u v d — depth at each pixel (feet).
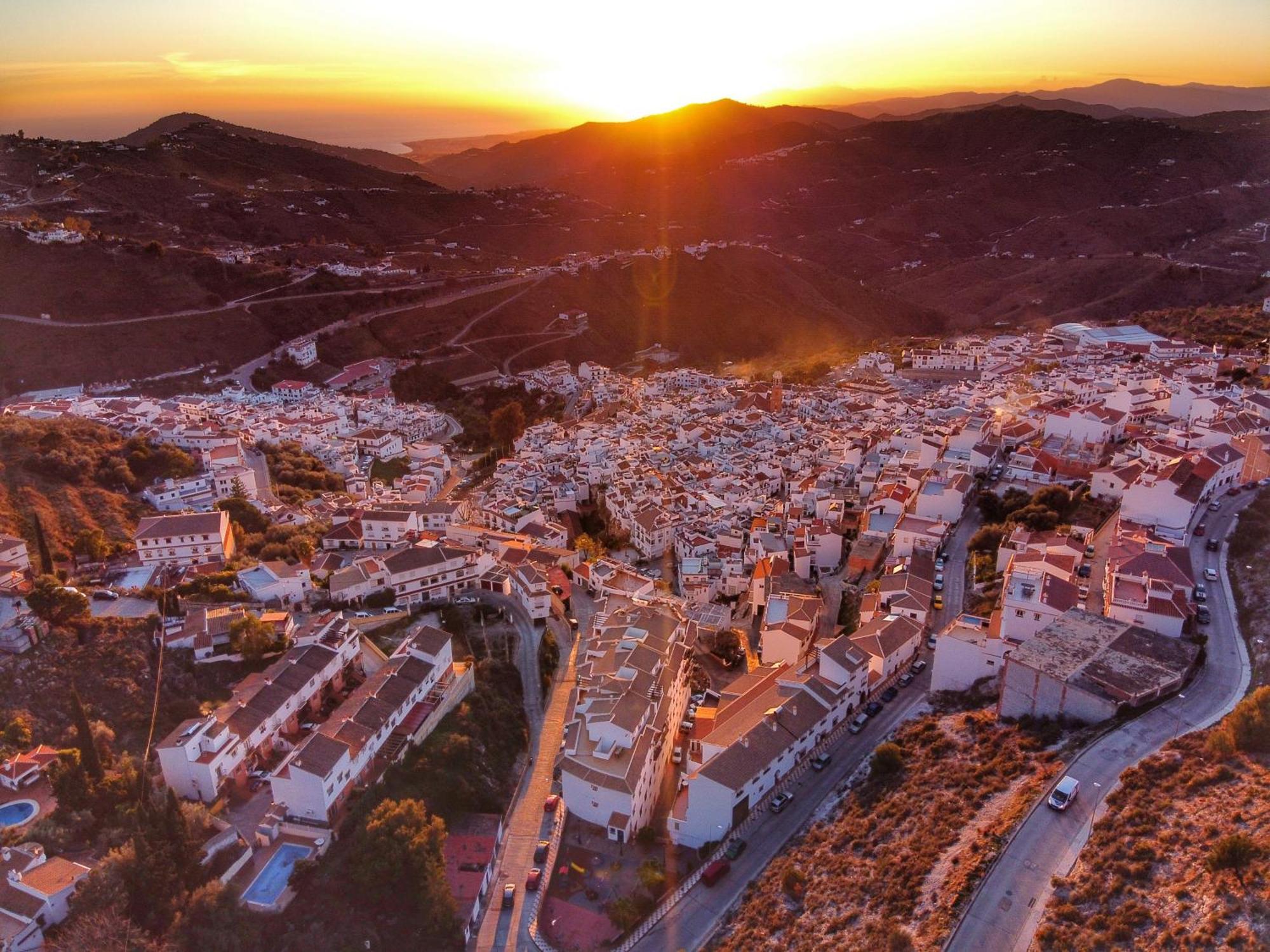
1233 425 554.46
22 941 257.14
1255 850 218.18
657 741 373.81
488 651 475.31
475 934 304.30
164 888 276.21
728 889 306.96
